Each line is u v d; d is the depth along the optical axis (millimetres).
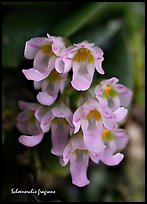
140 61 116
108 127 76
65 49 75
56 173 92
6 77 98
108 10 103
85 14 94
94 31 102
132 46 112
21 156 98
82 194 111
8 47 94
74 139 77
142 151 120
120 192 115
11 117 97
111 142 82
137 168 118
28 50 77
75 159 80
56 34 91
